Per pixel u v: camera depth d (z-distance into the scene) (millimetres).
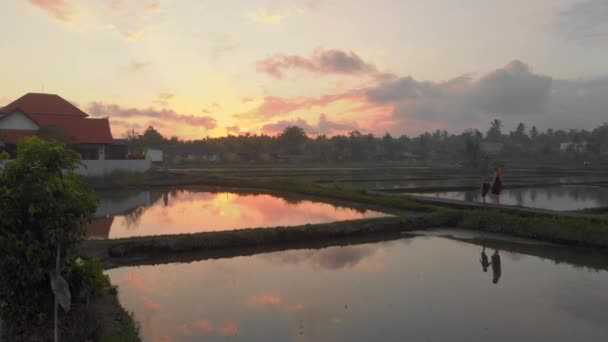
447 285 9852
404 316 7965
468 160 68875
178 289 9484
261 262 12000
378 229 16266
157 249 12797
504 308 8438
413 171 55750
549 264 11906
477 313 8156
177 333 7156
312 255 12898
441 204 21547
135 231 15969
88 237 14789
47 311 5539
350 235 15672
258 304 8531
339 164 82562
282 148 108625
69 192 5520
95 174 35219
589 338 7121
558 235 14469
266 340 6926
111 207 22797
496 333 7285
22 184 5164
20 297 5367
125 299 8805
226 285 9773
